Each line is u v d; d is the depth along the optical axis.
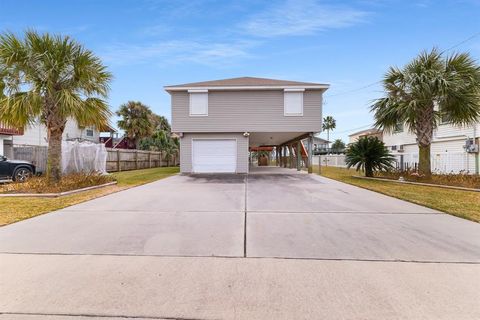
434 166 16.70
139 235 4.70
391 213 6.30
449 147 17.89
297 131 17.17
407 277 3.15
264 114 17.14
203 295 2.78
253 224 5.39
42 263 3.55
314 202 7.64
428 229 5.02
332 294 2.79
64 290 2.88
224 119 17.20
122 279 3.12
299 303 2.63
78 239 4.48
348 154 15.50
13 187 9.78
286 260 3.65
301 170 21.42
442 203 7.32
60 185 9.79
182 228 5.12
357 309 2.53
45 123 10.22
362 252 3.92
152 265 3.49
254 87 16.77
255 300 2.68
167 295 2.78
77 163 14.52
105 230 4.99
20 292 2.83
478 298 2.71
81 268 3.41
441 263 3.54
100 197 8.47
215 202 7.66
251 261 3.62
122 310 2.53
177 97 17.28
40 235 4.68
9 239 4.47
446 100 11.70
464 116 11.74
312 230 4.99
